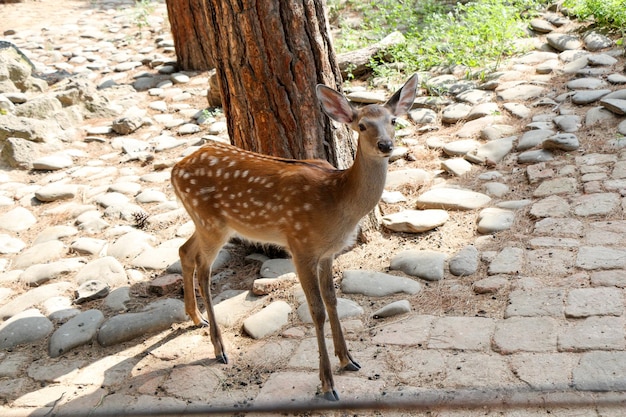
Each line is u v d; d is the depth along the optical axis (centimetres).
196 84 1001
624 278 461
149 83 1026
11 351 488
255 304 513
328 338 461
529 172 615
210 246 467
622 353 396
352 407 374
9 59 965
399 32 939
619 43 803
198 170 462
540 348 413
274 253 573
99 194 715
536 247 514
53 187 725
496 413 371
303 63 536
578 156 623
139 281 559
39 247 618
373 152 387
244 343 471
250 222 443
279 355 452
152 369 454
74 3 1543
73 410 417
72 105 913
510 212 566
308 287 420
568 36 861
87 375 453
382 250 557
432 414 380
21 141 805
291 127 548
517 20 921
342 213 410
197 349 471
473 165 658
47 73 1068
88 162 804
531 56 846
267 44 530
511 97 757
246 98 551
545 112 714
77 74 1067
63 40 1267
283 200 422
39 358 477
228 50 543
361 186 401
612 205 543
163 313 504
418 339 443
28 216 681
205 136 822
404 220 573
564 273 479
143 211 671
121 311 520
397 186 643
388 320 470
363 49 909
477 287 482
